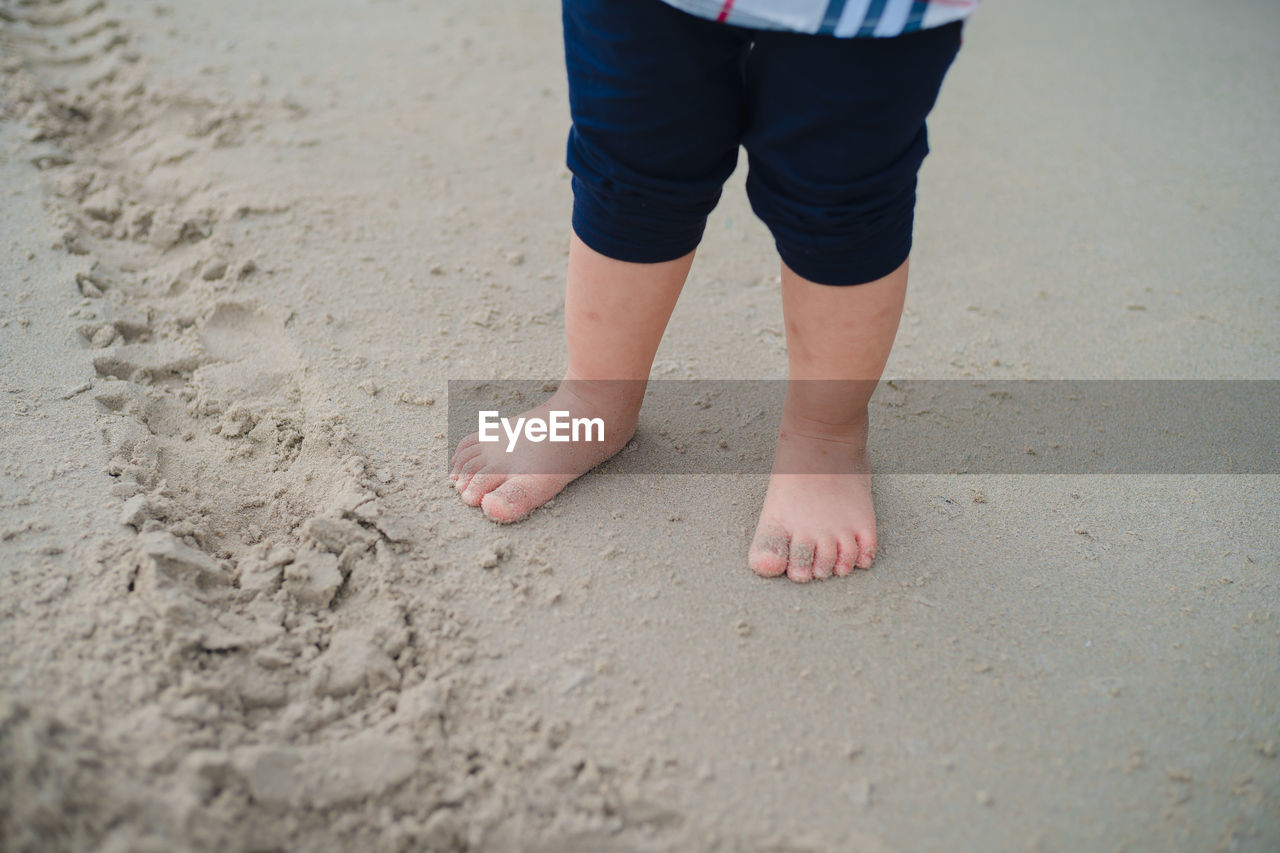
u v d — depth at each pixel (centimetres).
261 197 92
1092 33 144
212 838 47
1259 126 116
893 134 51
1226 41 141
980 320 86
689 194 56
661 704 55
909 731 55
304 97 110
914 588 62
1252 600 62
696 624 60
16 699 48
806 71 50
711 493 68
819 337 60
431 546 63
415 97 113
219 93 108
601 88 53
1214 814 52
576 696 55
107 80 109
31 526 59
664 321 64
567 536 64
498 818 50
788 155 53
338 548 61
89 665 52
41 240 83
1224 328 85
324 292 82
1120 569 64
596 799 51
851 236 55
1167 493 70
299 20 129
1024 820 52
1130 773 54
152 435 68
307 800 49
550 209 96
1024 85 127
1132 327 85
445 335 79
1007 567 64
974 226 98
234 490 66
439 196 96
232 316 80
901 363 81
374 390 73
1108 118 118
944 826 51
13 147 94
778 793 52
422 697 54
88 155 97
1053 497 69
